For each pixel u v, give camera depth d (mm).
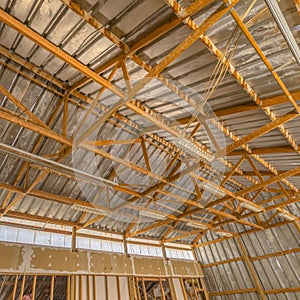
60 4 2633
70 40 3057
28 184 5660
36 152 5055
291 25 2572
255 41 2768
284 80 3404
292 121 4305
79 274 6961
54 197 5656
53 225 7129
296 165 6004
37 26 2885
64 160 5387
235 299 9461
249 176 7477
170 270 9602
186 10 2377
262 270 9250
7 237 6141
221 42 2879
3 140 4621
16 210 6234
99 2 2500
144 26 2783
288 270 8688
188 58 3152
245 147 5465
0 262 5715
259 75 3359
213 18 2201
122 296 7664
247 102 3941
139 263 8766
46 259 6520
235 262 10000
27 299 6355
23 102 4211
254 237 9898
